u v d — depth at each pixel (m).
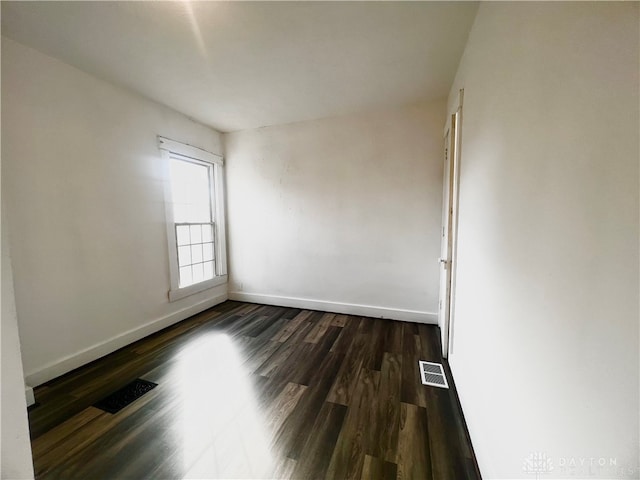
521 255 0.88
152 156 2.74
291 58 2.03
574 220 0.61
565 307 0.64
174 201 3.11
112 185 2.38
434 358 2.29
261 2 1.47
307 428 1.52
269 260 3.68
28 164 1.85
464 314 1.70
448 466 1.29
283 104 2.85
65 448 1.39
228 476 1.24
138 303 2.64
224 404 1.72
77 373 2.06
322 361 2.24
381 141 3.04
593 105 0.55
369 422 1.56
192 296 3.30
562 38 0.66
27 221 1.85
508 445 0.95
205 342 2.59
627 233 0.47
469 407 1.49
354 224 3.24
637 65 0.45
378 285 3.21
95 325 2.27
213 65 2.10
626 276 0.47
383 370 2.10
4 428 0.60
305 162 3.37
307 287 3.53
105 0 1.44
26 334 1.85
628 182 0.47
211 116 3.15
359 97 2.70
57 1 1.43
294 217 3.50
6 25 1.61
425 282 3.04
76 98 2.11
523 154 0.88
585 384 0.57
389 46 1.88
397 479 1.22
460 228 1.89
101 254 2.30
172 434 1.48
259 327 2.94
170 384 1.93
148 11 1.52
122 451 1.37
